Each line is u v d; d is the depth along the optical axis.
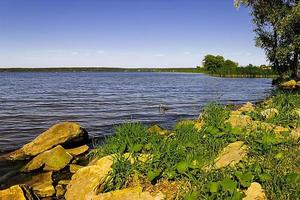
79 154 11.34
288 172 5.81
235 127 8.12
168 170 6.20
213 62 131.75
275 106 12.05
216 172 5.92
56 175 9.37
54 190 8.02
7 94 43.56
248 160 6.27
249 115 10.23
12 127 18.59
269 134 7.31
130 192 5.87
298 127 8.51
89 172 7.23
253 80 78.94
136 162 6.70
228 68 103.00
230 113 10.90
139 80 97.06
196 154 6.86
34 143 11.52
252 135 7.44
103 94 44.19
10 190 7.05
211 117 10.15
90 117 22.69
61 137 11.62
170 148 6.95
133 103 32.25
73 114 24.22
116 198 5.84
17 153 11.42
